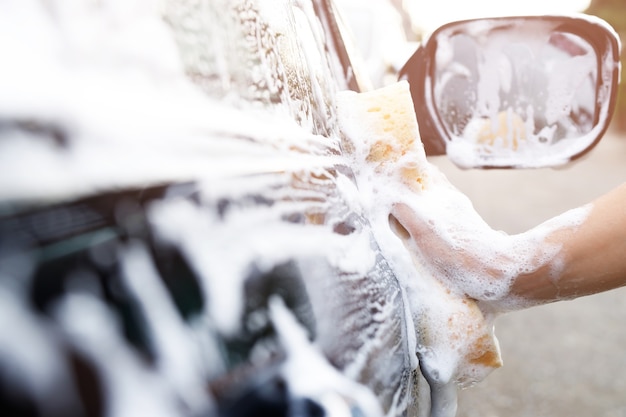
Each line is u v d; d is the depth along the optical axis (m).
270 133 0.35
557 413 1.83
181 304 0.23
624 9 7.32
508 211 3.98
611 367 2.09
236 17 0.35
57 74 0.22
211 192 0.27
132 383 0.20
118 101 0.24
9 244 0.19
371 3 1.45
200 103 0.29
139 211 0.23
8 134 0.20
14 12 0.22
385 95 0.58
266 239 0.29
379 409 0.34
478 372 0.58
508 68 0.84
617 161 6.17
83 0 0.24
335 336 0.33
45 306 0.19
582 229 0.55
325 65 0.62
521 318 2.49
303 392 0.27
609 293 2.72
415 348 0.50
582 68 0.83
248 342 0.26
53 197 0.20
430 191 0.57
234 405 0.24
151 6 0.28
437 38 0.84
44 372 0.18
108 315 0.20
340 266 0.37
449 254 0.55
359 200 0.49
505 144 0.86
